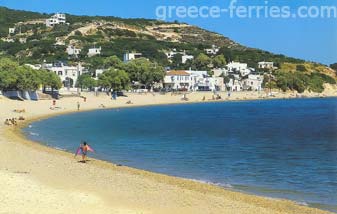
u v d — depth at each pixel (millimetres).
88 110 142750
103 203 27047
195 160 47969
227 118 119188
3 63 138625
